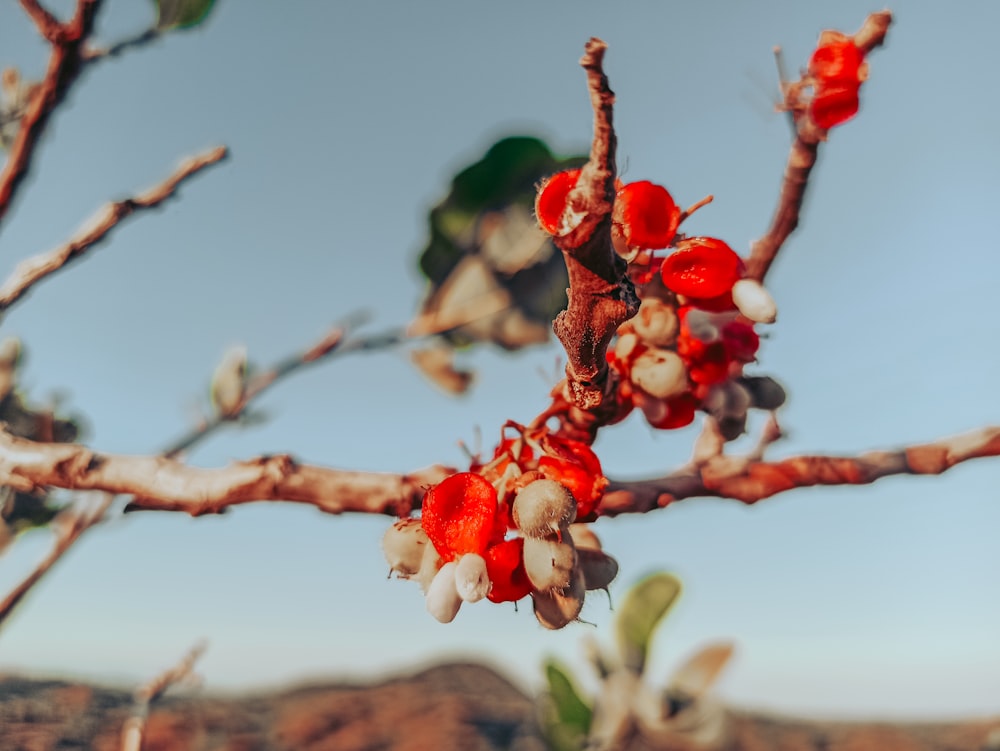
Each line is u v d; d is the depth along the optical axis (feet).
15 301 0.51
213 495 0.45
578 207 0.30
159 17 0.57
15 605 0.59
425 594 0.41
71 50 0.51
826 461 0.52
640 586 1.04
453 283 0.77
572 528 0.42
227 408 0.73
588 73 0.27
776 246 0.47
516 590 0.39
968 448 0.52
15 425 0.68
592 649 1.05
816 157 0.45
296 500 0.45
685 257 0.43
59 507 0.62
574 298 0.33
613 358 0.45
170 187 0.53
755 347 0.46
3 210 0.52
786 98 0.46
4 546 0.61
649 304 0.45
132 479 0.46
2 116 0.63
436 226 0.75
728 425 0.48
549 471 0.41
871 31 0.46
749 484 0.51
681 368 0.44
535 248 0.75
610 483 0.51
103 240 0.52
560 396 0.44
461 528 0.39
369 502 0.45
